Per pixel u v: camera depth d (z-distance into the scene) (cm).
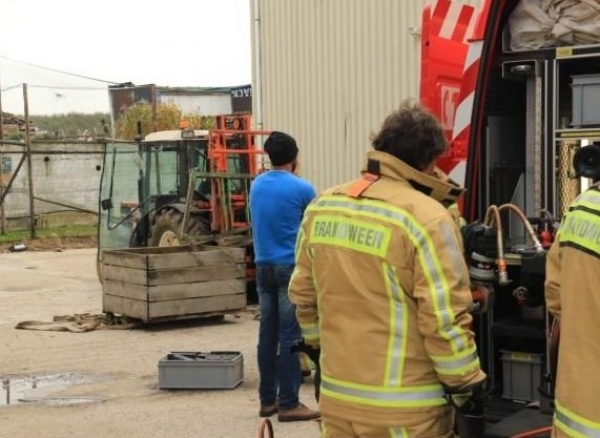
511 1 428
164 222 1255
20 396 743
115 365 850
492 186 452
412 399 313
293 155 617
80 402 715
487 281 359
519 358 439
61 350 927
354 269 320
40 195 2602
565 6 418
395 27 1200
